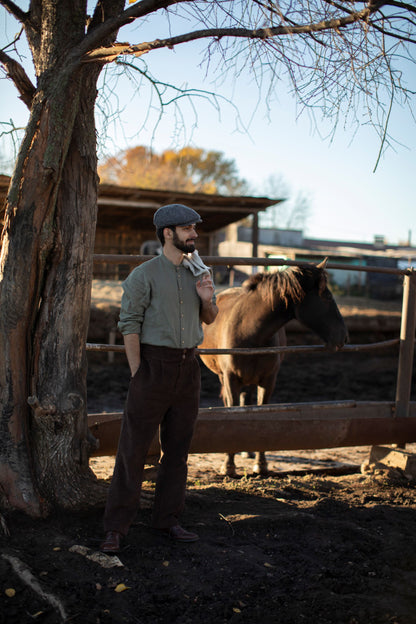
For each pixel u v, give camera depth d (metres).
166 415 2.74
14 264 2.71
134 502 2.61
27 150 2.70
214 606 2.19
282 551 2.73
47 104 2.66
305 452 5.70
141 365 2.59
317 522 3.05
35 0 2.86
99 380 9.52
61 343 2.83
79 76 2.71
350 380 10.41
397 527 3.11
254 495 3.60
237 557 2.61
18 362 2.77
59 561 2.39
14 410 2.77
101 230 17.16
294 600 2.27
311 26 2.37
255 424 3.94
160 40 2.49
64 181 2.82
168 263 2.60
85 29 2.85
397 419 4.34
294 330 12.25
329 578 2.47
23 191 2.70
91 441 2.97
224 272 15.30
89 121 2.89
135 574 2.38
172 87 3.04
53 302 2.83
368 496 3.67
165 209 2.56
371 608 2.22
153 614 2.12
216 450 3.89
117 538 2.56
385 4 2.45
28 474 2.75
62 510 2.79
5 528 2.57
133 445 2.59
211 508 3.27
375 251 32.28
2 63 2.80
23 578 2.20
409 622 2.13
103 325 10.84
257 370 4.50
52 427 2.79
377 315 13.15
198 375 2.73
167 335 2.55
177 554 2.60
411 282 4.50
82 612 2.06
